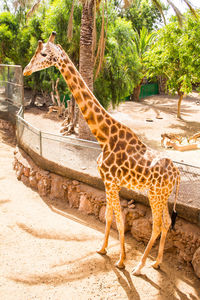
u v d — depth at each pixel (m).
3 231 5.76
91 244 5.49
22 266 4.79
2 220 6.19
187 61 14.88
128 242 5.63
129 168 4.40
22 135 9.13
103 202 6.22
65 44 12.23
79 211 6.71
